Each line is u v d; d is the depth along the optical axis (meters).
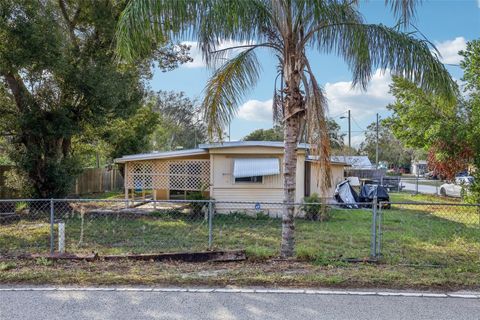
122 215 13.20
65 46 13.06
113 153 25.86
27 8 11.22
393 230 10.77
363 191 17.98
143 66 17.16
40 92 13.55
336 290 4.88
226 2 5.79
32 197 14.23
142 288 4.92
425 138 15.97
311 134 6.59
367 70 6.54
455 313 4.17
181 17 5.70
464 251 7.83
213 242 8.77
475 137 14.83
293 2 6.31
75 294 4.69
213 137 7.49
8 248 8.05
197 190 14.69
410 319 4.00
